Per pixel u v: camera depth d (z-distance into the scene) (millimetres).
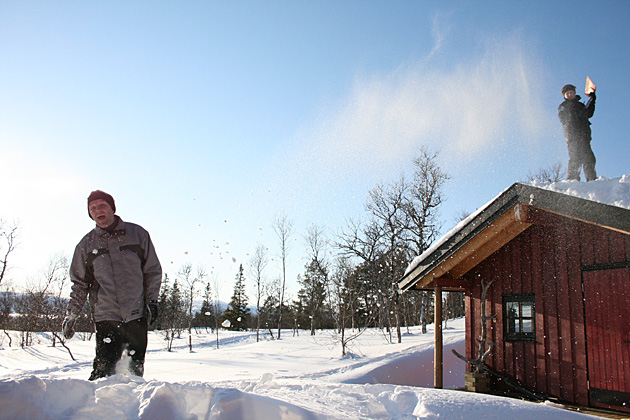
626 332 6824
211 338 30453
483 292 8906
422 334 21312
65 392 2512
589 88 8367
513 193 7465
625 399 6723
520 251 8688
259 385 4277
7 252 28656
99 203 4145
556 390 7715
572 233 7828
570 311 7680
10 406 2176
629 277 6883
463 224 8305
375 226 26234
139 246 4266
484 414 3418
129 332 4086
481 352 8836
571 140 8359
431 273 9219
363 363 10961
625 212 6051
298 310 43625
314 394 3738
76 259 4188
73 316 4117
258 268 31812
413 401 3658
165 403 2430
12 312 31516
